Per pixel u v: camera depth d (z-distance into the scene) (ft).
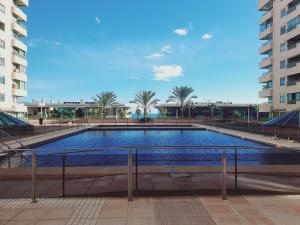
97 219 15.55
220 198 19.36
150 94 210.18
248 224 14.79
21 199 19.66
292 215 16.06
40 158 43.60
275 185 23.16
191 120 190.19
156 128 133.39
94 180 25.70
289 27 141.90
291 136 84.17
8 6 159.94
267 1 163.53
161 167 31.65
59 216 16.01
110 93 226.17
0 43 150.51
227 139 93.09
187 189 20.92
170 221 15.25
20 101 183.93
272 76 160.97
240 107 269.64
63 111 250.78
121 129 132.26
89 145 80.79
